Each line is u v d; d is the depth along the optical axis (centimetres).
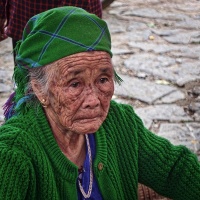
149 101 445
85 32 122
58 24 122
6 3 291
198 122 412
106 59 125
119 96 450
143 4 741
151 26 651
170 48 577
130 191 153
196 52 570
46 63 123
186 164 154
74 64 121
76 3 253
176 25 661
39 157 131
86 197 143
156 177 156
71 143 140
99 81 127
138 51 562
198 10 732
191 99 453
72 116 126
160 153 153
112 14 689
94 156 143
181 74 505
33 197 133
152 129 401
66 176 135
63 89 124
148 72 505
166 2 759
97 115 127
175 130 399
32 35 125
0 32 304
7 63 515
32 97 137
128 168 150
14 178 127
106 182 144
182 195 158
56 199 134
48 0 264
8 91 452
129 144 150
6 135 132
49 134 135
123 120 151
